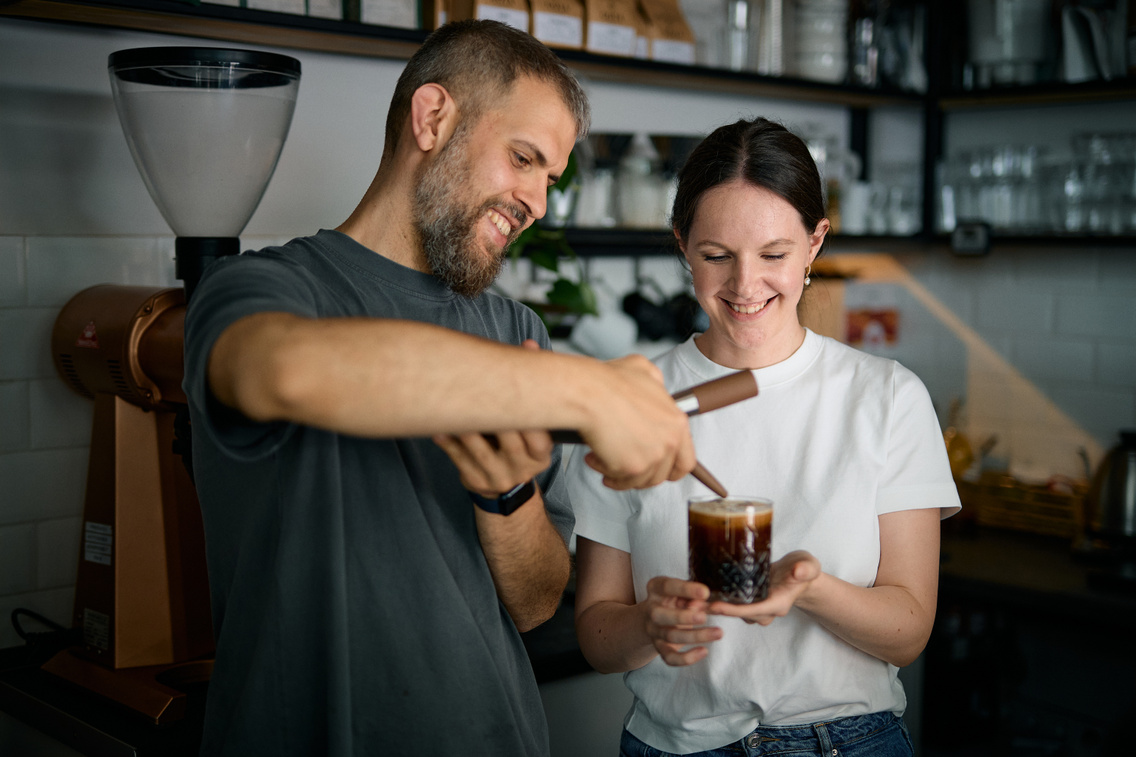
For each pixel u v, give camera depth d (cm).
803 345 138
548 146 109
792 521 130
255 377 72
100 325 153
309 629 100
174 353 142
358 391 71
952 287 308
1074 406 282
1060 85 254
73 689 150
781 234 127
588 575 142
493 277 114
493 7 198
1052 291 285
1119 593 215
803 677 126
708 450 135
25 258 169
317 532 99
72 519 177
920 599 127
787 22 262
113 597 150
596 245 237
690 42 239
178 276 150
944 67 288
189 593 156
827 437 132
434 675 104
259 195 157
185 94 141
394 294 111
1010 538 268
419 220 110
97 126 175
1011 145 281
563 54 207
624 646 125
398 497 103
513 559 111
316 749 101
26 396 170
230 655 104
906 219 291
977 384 305
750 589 101
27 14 160
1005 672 240
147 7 156
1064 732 226
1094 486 245
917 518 130
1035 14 261
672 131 260
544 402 74
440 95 108
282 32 176
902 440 130
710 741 130
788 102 285
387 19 190
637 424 77
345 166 204
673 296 259
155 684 144
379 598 102
